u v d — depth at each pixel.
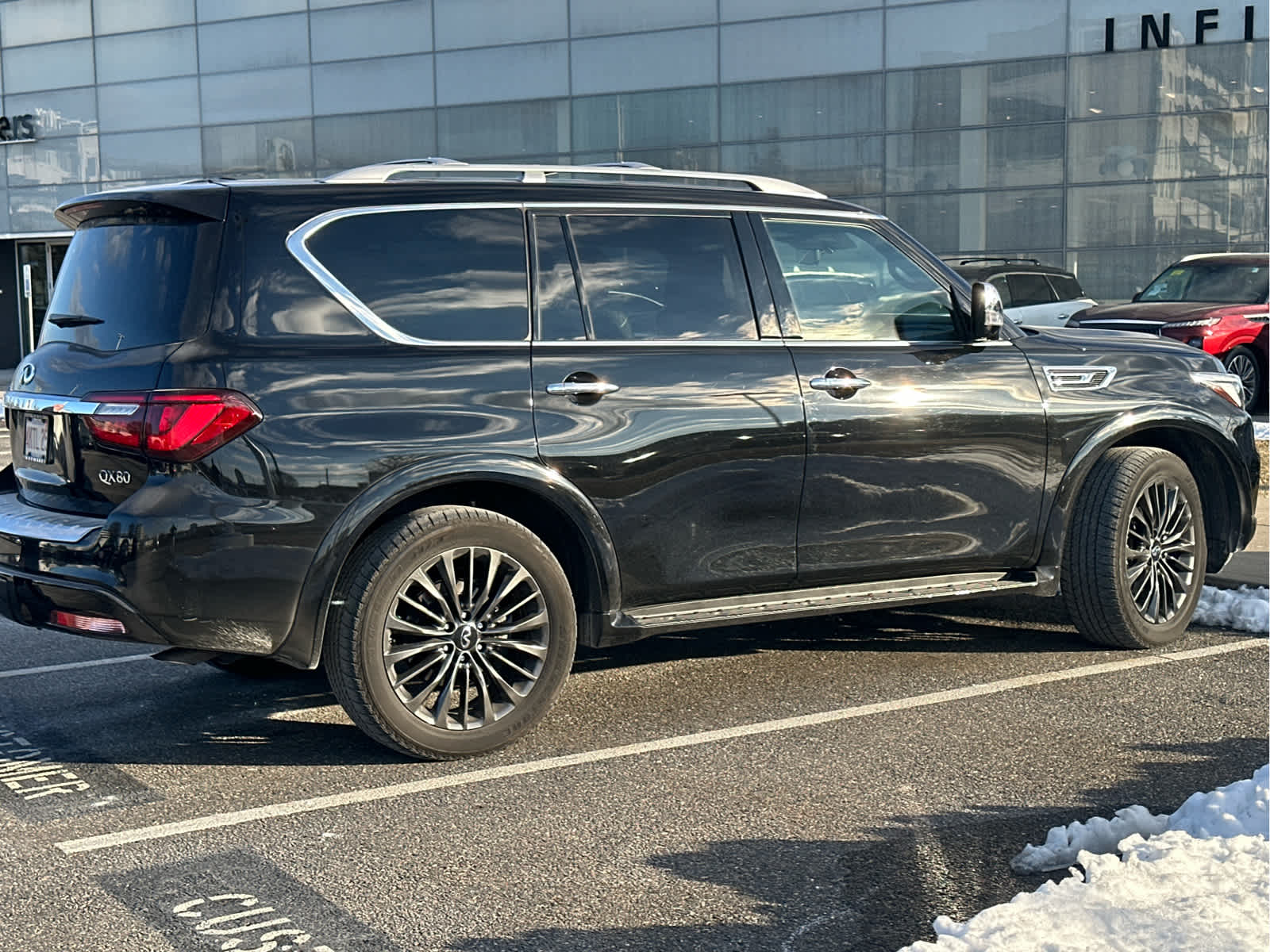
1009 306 17.95
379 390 4.82
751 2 25.27
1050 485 6.13
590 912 3.66
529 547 5.05
